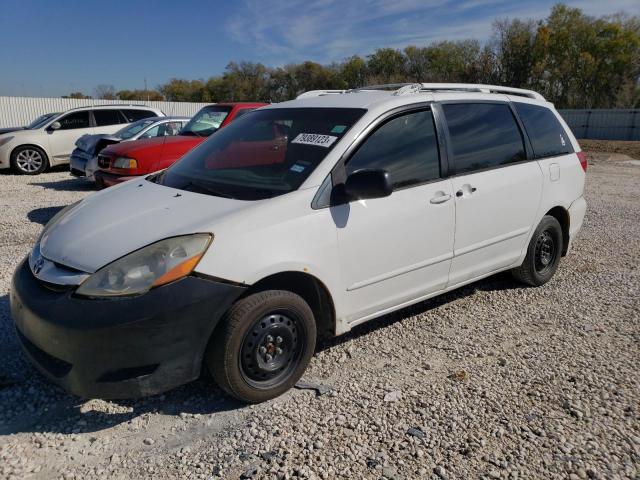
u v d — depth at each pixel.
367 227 3.57
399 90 4.12
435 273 4.12
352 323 3.69
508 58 48.91
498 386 3.48
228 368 3.05
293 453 2.81
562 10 48.59
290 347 3.31
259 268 3.07
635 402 3.30
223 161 3.97
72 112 14.13
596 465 2.75
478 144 4.43
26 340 3.11
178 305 2.85
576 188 5.43
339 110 3.90
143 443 2.91
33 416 3.11
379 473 2.68
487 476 2.67
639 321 4.54
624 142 33.06
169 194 3.63
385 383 3.51
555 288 5.33
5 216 8.14
